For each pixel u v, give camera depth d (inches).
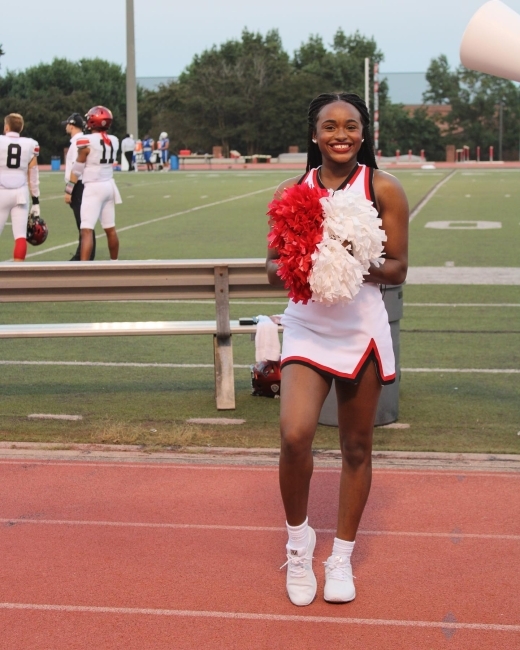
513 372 283.4
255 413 243.3
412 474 197.3
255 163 2247.8
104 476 197.3
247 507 179.9
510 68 174.2
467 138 2864.2
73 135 489.1
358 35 3346.5
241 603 142.3
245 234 657.6
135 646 129.8
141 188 1214.9
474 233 660.7
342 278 128.0
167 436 220.4
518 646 129.6
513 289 427.5
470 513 176.9
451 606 141.2
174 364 298.7
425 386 268.2
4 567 154.7
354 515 143.8
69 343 331.0
